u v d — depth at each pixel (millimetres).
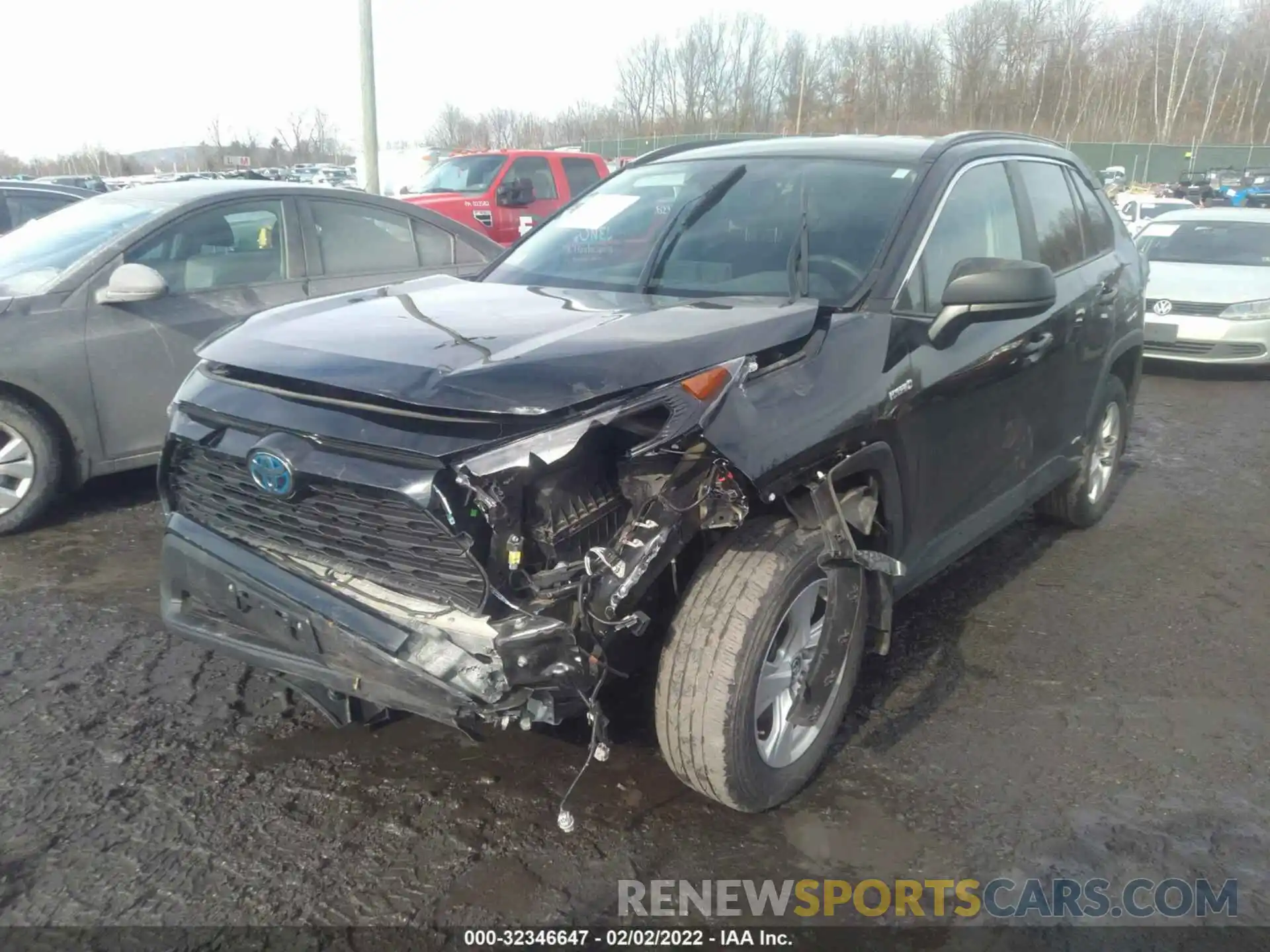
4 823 2945
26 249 5719
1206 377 10352
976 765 3324
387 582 2701
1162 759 3379
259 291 5949
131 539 5211
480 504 2451
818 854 2895
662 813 3053
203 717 3527
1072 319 4512
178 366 5562
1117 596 4680
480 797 3105
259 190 6117
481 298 3422
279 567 2857
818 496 2875
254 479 2750
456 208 12836
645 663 2898
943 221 3721
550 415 2459
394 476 2504
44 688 3699
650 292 3643
